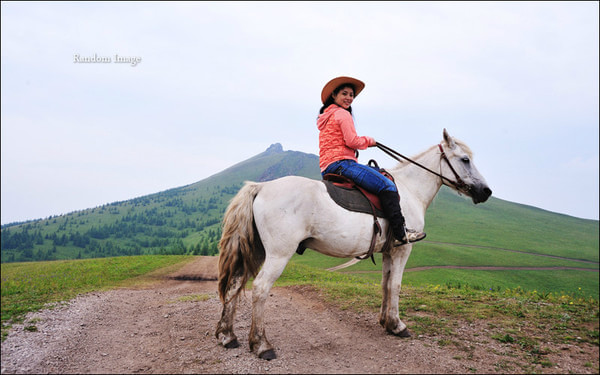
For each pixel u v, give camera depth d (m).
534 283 65.94
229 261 4.14
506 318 5.47
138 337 5.18
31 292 9.13
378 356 4.19
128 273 21.08
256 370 3.73
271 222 4.03
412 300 6.82
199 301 8.34
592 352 4.10
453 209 173.12
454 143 5.54
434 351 4.28
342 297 7.68
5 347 4.37
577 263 89.75
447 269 70.06
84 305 7.54
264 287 4.00
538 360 3.96
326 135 4.83
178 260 30.28
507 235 127.56
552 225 154.25
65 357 4.23
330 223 4.21
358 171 4.57
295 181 4.23
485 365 3.88
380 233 4.57
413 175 5.46
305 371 3.72
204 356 4.18
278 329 5.41
